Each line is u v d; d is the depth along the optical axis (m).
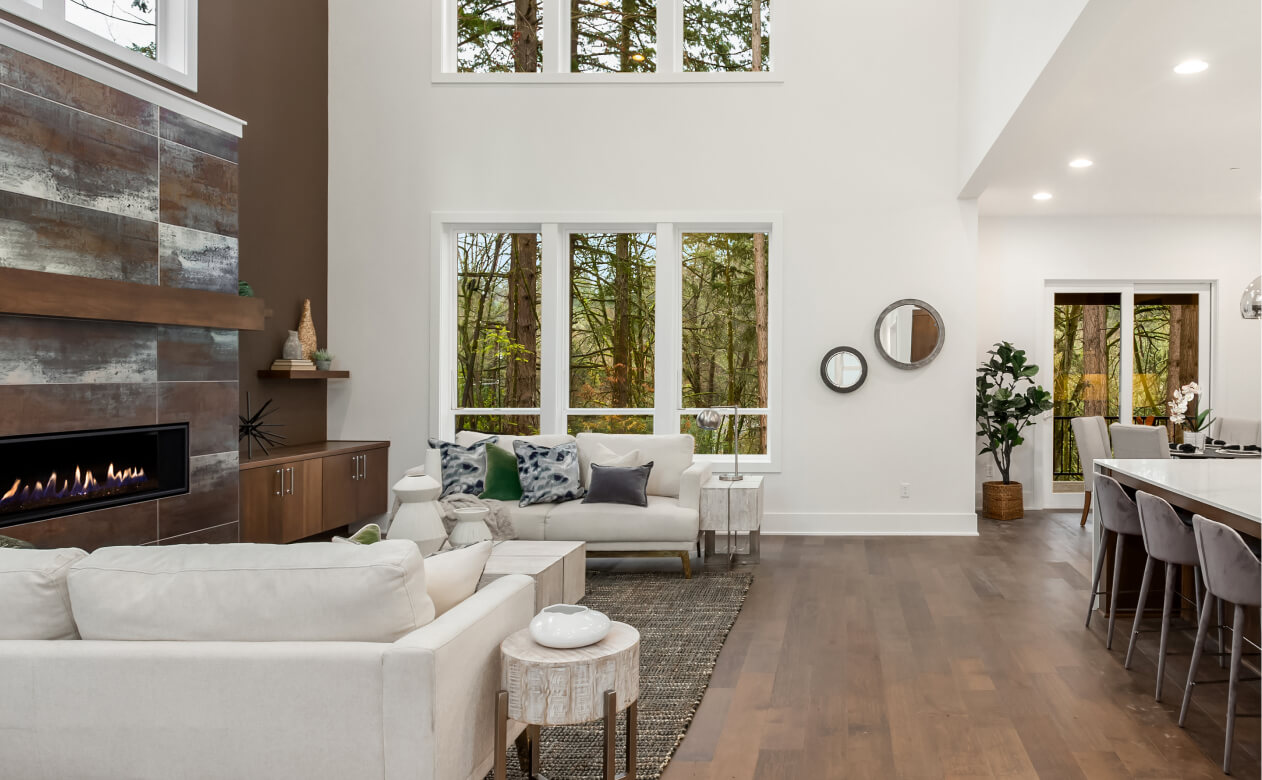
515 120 6.94
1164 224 7.98
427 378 6.95
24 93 3.76
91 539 4.11
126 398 4.29
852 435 6.82
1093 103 4.89
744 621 4.36
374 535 2.46
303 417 6.67
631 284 6.99
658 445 5.89
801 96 6.81
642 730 2.95
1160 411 8.11
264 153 6.12
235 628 1.92
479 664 2.13
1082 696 3.30
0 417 3.65
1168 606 3.27
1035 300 8.09
